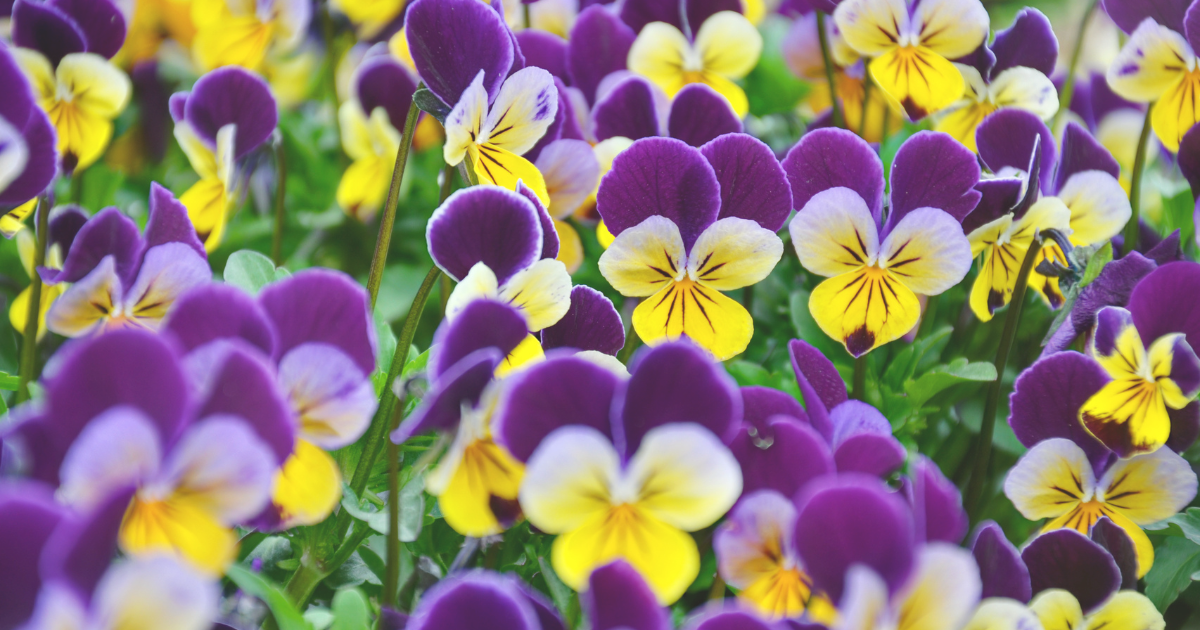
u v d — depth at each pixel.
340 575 0.61
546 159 0.66
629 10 0.73
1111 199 0.66
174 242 0.61
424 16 0.61
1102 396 0.62
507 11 0.72
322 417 0.56
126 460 0.54
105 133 0.66
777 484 0.57
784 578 0.56
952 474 0.69
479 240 0.59
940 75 0.68
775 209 0.62
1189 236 0.72
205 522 0.54
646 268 0.62
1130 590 0.61
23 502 0.53
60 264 0.65
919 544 0.56
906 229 0.62
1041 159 0.66
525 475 0.55
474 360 0.56
